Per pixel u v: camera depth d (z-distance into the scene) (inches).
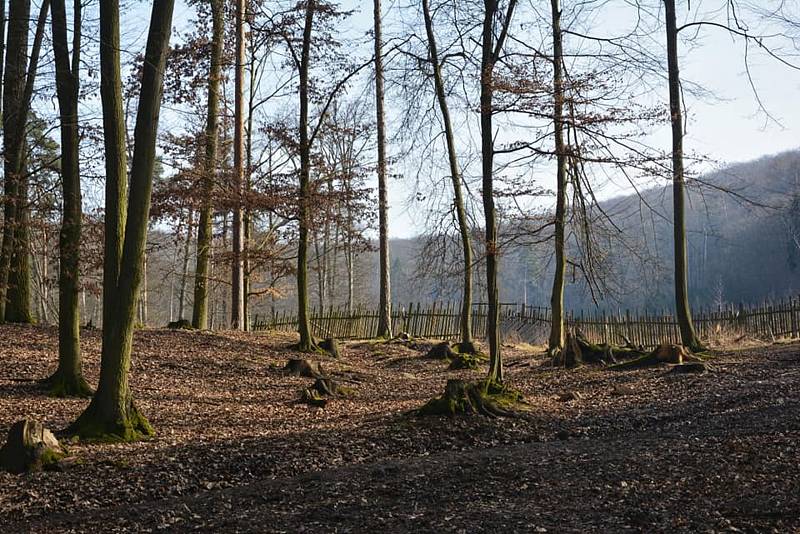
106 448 383.6
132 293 414.9
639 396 535.2
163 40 411.8
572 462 343.9
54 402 500.7
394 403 548.7
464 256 704.4
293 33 752.3
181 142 823.1
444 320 1157.1
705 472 310.5
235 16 837.2
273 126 780.6
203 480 332.2
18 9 737.6
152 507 293.1
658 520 251.0
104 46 427.8
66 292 530.6
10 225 687.7
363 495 299.4
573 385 603.2
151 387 587.8
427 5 645.9
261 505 290.8
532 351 952.3
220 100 922.7
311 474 340.2
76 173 522.9
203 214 920.9
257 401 555.2
